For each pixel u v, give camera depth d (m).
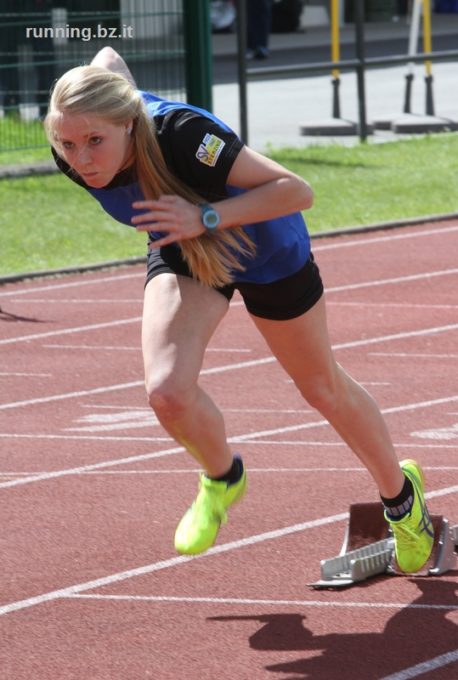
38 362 22.64
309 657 10.75
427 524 12.10
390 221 35.66
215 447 10.89
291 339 11.15
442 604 11.76
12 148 42.59
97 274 30.34
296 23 92.19
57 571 12.96
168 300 10.55
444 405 19.41
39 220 36.12
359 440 11.64
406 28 93.19
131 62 42.66
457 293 27.73
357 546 12.78
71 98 9.80
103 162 10.00
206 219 10.02
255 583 12.45
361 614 11.59
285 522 14.23
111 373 21.84
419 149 47.03
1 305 27.17
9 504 15.20
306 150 46.81
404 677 10.35
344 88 64.62
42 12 42.66
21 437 18.17
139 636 11.30
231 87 65.25
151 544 13.67
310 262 11.08
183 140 10.16
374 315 25.77
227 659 10.77
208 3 43.06
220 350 23.08
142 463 16.80
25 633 11.45
